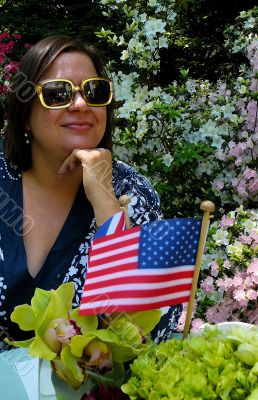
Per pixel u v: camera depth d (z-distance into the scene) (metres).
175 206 2.93
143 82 3.01
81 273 1.42
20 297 1.41
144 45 2.93
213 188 2.80
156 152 2.82
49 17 5.35
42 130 1.38
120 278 1.13
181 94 3.01
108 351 1.04
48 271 1.41
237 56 4.00
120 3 3.14
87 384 1.04
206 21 5.14
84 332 1.06
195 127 2.91
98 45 4.05
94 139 1.40
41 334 1.04
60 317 1.05
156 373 0.95
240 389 0.89
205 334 1.04
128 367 1.11
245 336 1.00
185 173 2.88
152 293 1.12
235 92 3.08
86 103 1.35
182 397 0.89
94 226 1.44
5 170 1.49
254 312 2.29
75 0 5.18
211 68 4.98
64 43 1.38
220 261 2.33
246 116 2.87
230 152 2.80
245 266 2.32
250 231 2.34
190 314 1.17
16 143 1.45
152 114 2.74
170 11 3.14
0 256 1.40
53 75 1.36
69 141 1.37
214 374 0.92
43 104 1.34
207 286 2.30
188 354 0.99
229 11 5.06
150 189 1.57
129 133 2.65
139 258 1.13
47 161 1.42
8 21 5.15
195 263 1.16
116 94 2.78
